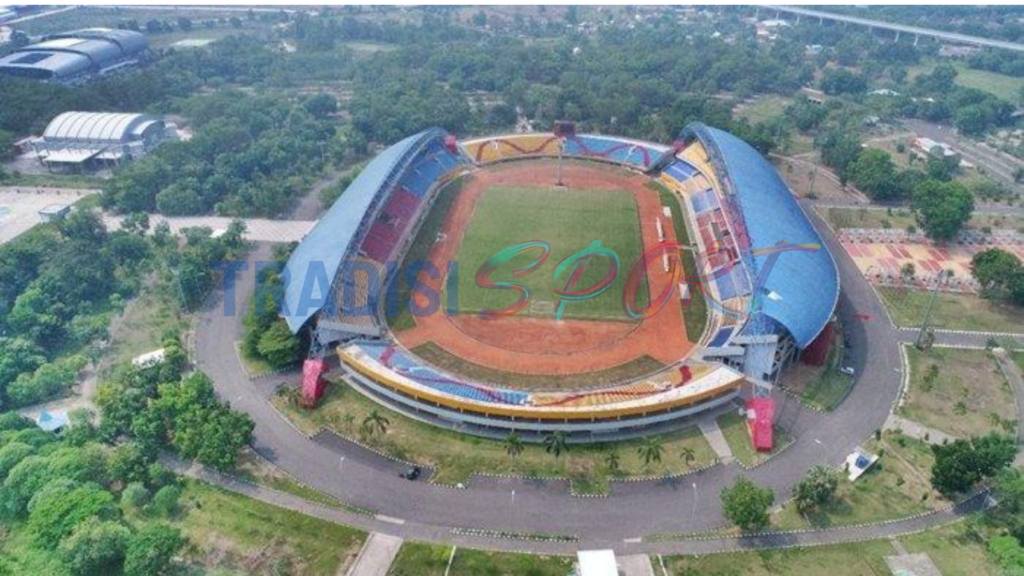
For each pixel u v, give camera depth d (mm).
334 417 155625
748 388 162875
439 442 148250
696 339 179125
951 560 121125
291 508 133000
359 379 164250
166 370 161875
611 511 131375
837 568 119625
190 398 149125
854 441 149000
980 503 133250
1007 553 117938
